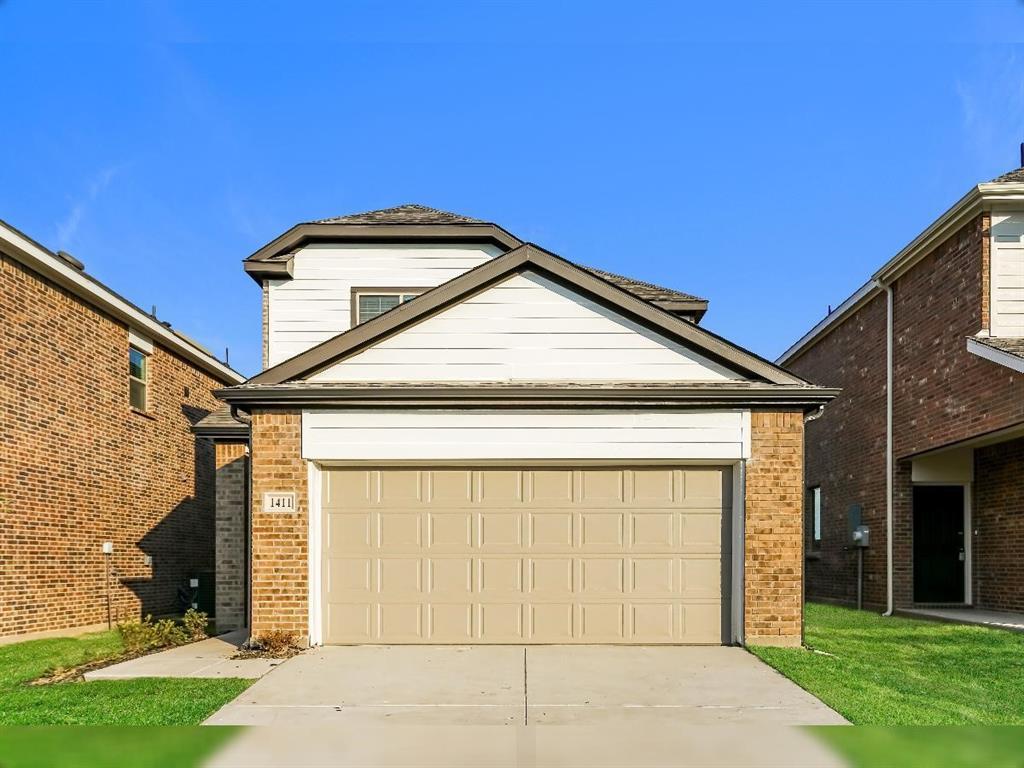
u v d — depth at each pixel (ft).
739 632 30.91
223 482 40.29
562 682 24.97
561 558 31.76
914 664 28.07
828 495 58.39
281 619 30.81
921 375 44.34
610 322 32.55
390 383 32.19
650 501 31.99
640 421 31.65
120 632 35.40
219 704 22.35
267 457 31.55
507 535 31.91
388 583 31.71
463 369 32.35
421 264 42.42
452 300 32.48
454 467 32.19
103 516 46.06
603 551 31.78
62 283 42.22
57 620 41.19
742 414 31.48
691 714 21.39
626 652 29.73
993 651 30.81
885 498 47.78
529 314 32.60
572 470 32.14
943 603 46.68
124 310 47.60
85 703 22.38
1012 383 35.45
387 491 32.14
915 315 45.32
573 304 32.63
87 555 44.21
